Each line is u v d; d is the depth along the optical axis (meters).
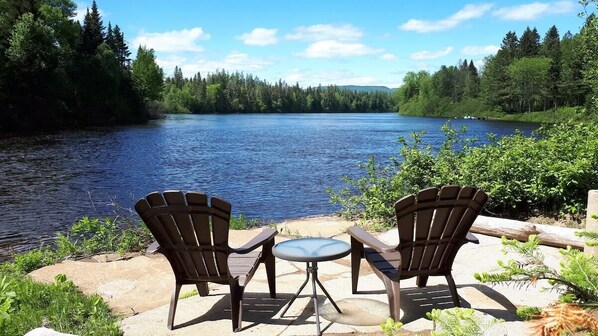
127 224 6.84
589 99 8.92
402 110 124.50
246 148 28.11
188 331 3.46
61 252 5.97
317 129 51.56
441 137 35.38
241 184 15.11
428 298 3.96
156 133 41.00
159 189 14.20
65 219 10.12
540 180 6.69
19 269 5.27
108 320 3.65
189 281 3.59
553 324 1.14
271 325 3.51
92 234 7.42
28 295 4.00
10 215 10.51
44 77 44.88
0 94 41.22
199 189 14.17
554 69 76.31
